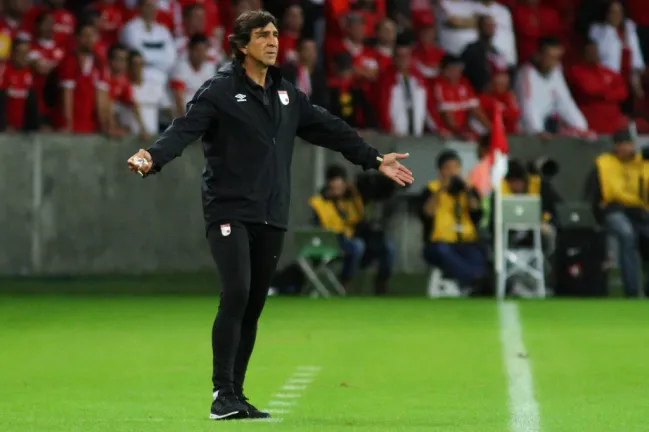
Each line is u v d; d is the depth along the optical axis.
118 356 41.38
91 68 74.69
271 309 60.16
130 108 75.31
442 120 79.12
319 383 34.59
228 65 27.53
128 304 62.31
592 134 78.56
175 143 26.31
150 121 75.75
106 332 49.22
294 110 27.58
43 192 72.38
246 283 26.81
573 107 82.88
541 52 82.19
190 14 77.31
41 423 27.12
